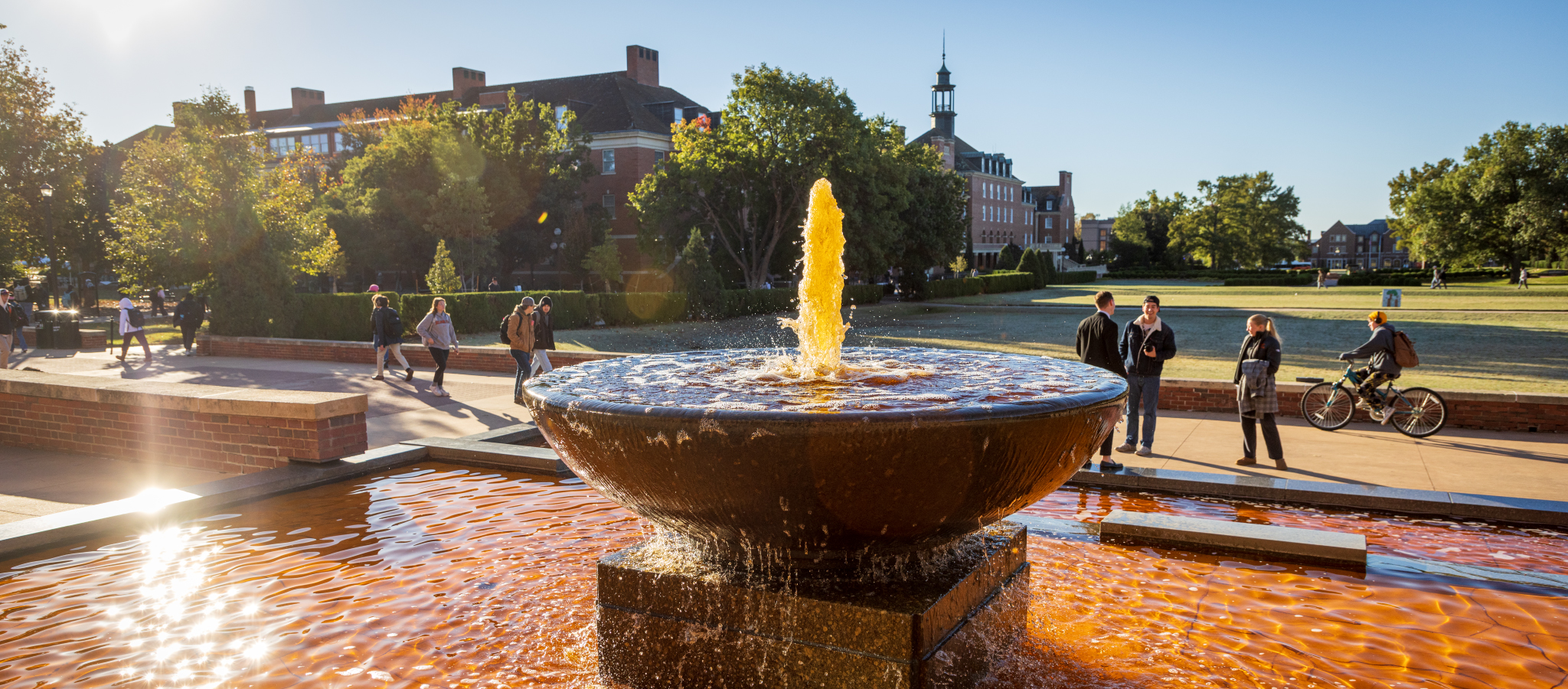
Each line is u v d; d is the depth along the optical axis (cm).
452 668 364
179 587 460
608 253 4084
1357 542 479
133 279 2281
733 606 323
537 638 392
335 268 4147
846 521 288
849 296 4272
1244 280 7062
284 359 1925
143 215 2262
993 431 272
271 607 431
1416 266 11431
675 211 4128
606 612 352
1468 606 418
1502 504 573
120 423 798
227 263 2145
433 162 4297
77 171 3694
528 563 495
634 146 5578
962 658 325
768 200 4256
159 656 377
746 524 298
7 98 3366
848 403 287
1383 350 957
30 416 849
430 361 1739
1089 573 473
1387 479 718
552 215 4775
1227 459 811
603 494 339
